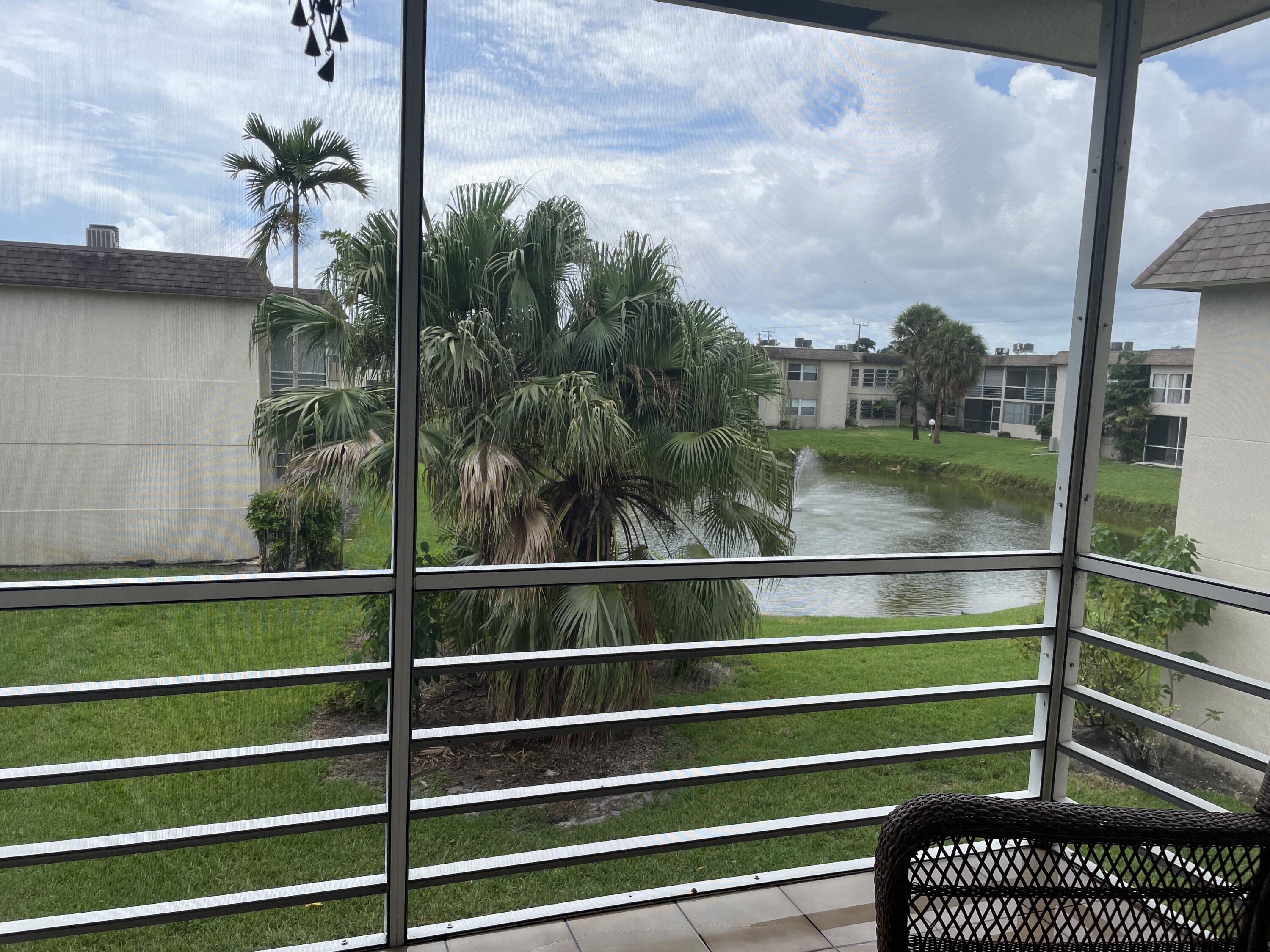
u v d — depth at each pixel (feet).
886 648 16.17
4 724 12.62
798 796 13.92
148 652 13.29
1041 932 3.98
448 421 13.07
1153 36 8.33
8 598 4.97
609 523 13.23
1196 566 8.78
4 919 10.19
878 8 8.05
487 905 11.35
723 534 13.92
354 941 6.24
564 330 13.65
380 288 13.39
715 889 7.11
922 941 3.28
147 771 5.51
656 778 6.70
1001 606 16.51
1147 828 3.23
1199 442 8.69
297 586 5.65
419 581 5.97
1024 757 15.21
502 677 13.16
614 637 12.73
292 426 13.29
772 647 6.86
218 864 11.30
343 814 6.02
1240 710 9.90
